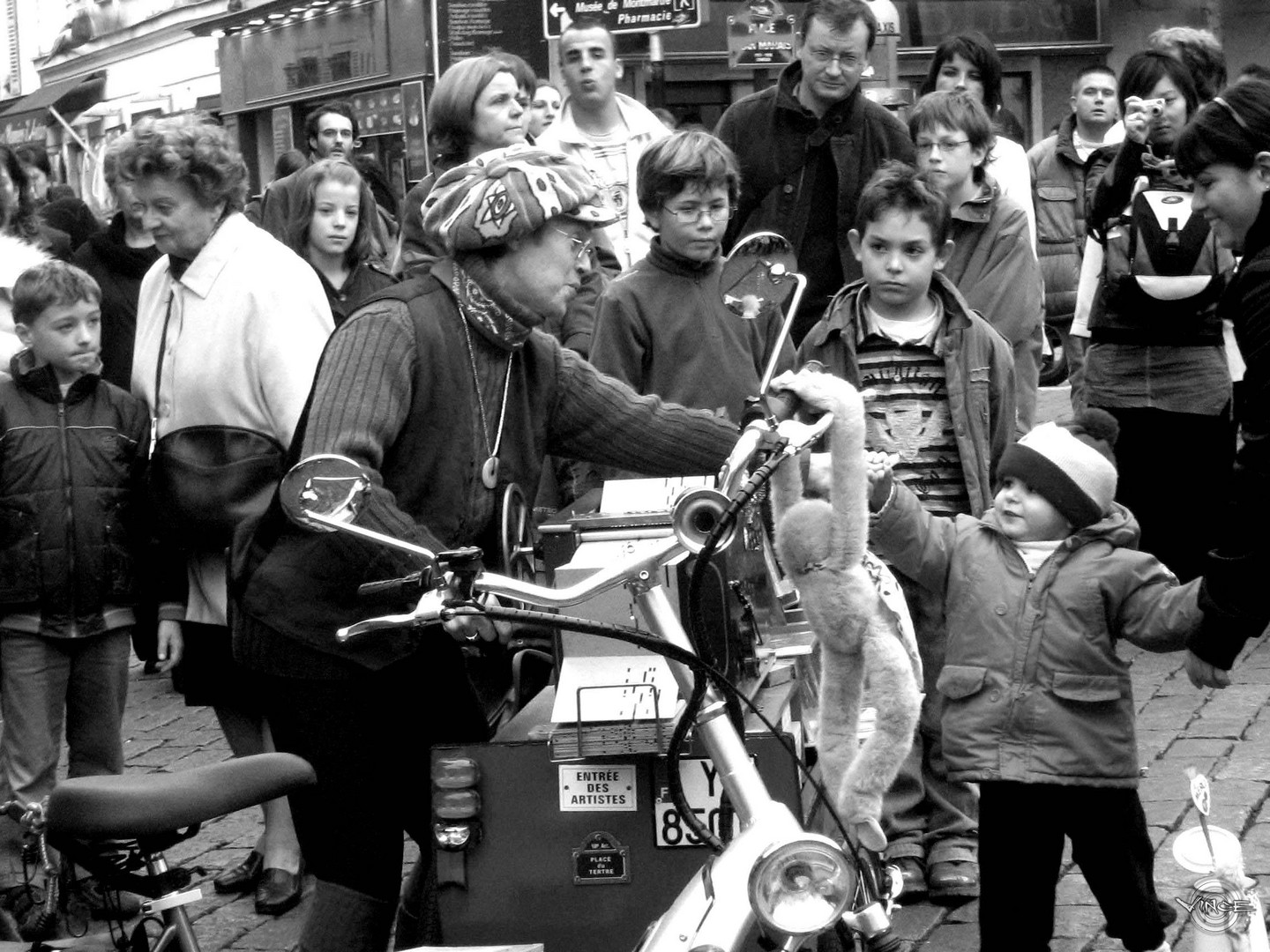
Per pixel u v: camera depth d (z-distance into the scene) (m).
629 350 5.89
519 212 4.14
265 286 5.88
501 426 4.34
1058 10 19.39
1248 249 4.45
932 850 6.01
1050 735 4.91
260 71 20.73
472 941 4.04
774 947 3.53
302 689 4.31
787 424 3.33
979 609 5.02
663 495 4.27
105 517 6.48
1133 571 4.93
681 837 3.94
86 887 5.87
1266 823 6.38
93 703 6.61
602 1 12.58
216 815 3.87
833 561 3.37
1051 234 11.84
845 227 7.68
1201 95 8.55
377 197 11.33
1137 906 5.00
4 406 6.46
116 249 8.58
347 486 3.48
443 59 16.38
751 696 4.06
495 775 4.00
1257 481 4.34
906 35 18.94
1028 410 6.84
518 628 4.71
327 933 4.34
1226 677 4.54
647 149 5.95
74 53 29.61
